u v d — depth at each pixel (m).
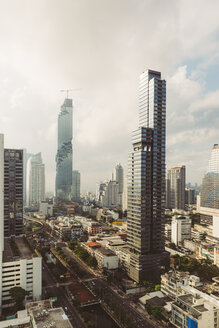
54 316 146.88
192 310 167.50
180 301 179.88
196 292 190.50
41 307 164.25
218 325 166.75
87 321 184.62
